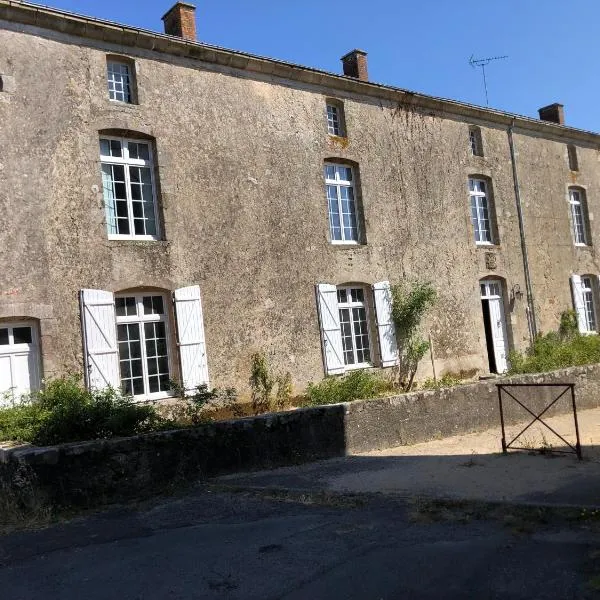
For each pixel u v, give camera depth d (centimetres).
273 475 812
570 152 2095
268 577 457
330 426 932
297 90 1406
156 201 1186
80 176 1086
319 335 1355
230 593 433
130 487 736
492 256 1747
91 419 785
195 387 1139
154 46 1191
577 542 474
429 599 400
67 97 1088
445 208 1652
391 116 1581
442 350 1587
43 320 1021
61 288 1047
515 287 1794
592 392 1316
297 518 607
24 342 1023
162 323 1177
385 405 998
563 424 1114
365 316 1488
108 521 648
